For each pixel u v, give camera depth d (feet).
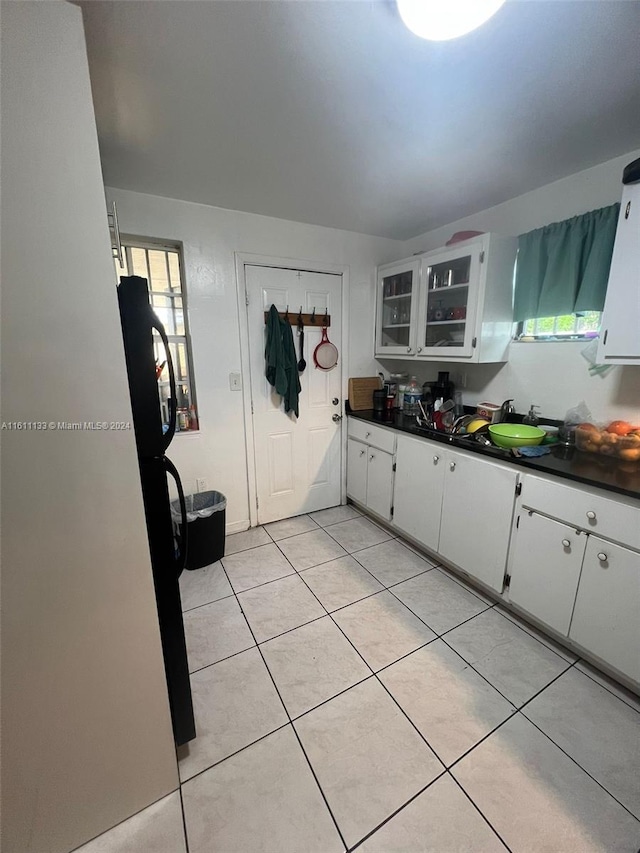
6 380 2.42
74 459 2.71
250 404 8.45
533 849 3.20
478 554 6.35
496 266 6.77
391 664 5.11
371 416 9.02
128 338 3.12
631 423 5.71
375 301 9.65
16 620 2.68
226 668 5.06
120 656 3.15
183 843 3.26
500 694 4.66
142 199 6.65
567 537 4.93
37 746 2.90
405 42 3.39
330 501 10.18
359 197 6.94
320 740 4.10
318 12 3.08
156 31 3.24
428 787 3.65
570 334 6.50
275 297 8.25
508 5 3.04
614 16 3.11
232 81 3.89
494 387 7.84
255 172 5.91
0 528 2.54
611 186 5.68
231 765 3.86
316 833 3.32
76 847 3.22
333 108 4.35
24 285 2.38
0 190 2.24
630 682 4.64
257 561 7.65
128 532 3.01
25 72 2.21
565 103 4.30
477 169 5.91
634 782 3.69
